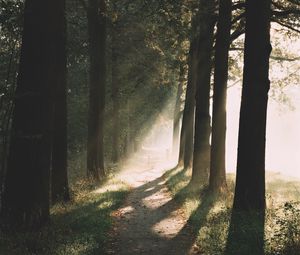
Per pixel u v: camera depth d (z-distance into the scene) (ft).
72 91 117.39
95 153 76.84
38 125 35.35
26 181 34.96
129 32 99.09
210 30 63.36
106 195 55.01
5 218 34.60
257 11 39.32
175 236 36.14
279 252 26.94
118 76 112.37
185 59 89.81
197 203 47.85
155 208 50.34
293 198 49.88
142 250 32.07
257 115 39.68
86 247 29.27
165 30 64.13
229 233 32.42
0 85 31.96
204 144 65.92
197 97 66.44
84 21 100.32
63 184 50.37
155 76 111.86
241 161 40.27
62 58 49.62
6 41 34.94
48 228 34.58
